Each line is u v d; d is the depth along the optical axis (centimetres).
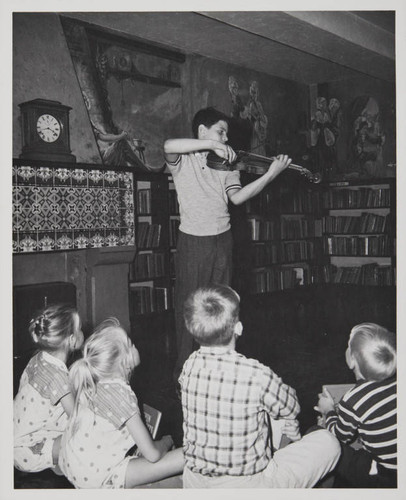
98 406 223
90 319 495
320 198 828
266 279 734
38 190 437
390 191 755
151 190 600
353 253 795
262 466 194
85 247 474
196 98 662
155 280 617
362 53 618
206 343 196
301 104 823
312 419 329
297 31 536
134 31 572
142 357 478
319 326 601
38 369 259
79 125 501
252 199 724
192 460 196
